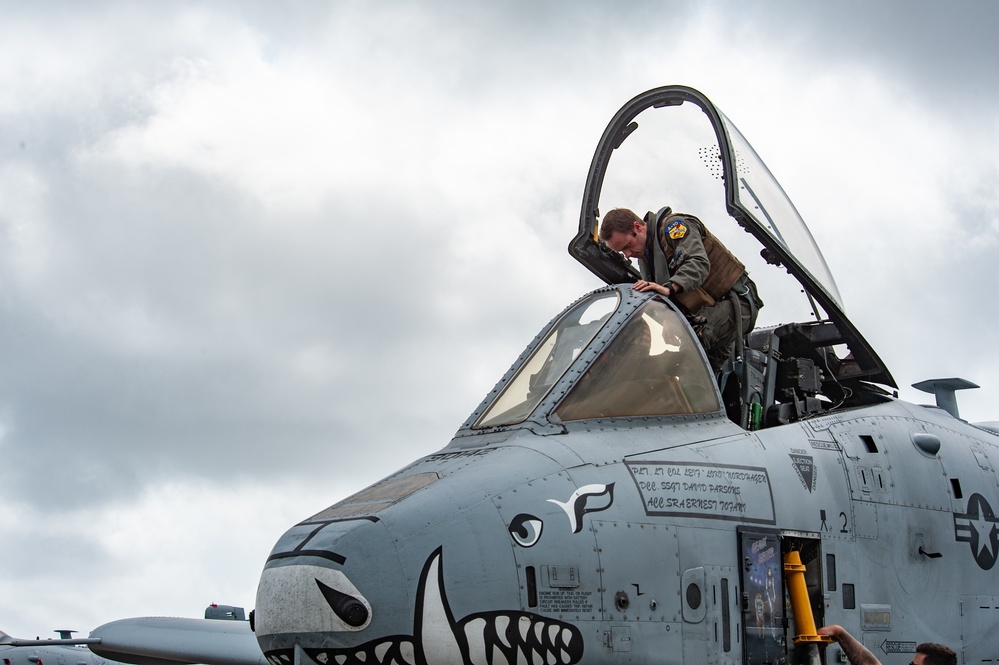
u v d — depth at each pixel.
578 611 5.93
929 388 11.08
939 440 8.77
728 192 8.48
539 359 7.52
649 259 8.70
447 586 5.63
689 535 6.53
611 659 5.99
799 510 7.28
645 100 9.20
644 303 7.51
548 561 5.90
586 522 6.14
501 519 5.91
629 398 7.05
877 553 7.80
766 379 8.59
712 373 7.54
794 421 8.43
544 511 6.04
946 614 8.20
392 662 5.51
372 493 6.36
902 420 8.73
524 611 5.76
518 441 6.61
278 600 5.69
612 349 7.17
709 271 8.24
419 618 5.54
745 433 7.37
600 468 6.43
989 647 8.49
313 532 5.93
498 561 5.77
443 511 5.85
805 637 6.95
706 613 6.46
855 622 7.47
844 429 8.11
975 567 8.59
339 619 5.51
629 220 8.59
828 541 7.44
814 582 7.32
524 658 5.71
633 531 6.28
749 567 6.78
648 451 6.73
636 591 6.18
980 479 8.98
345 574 5.57
